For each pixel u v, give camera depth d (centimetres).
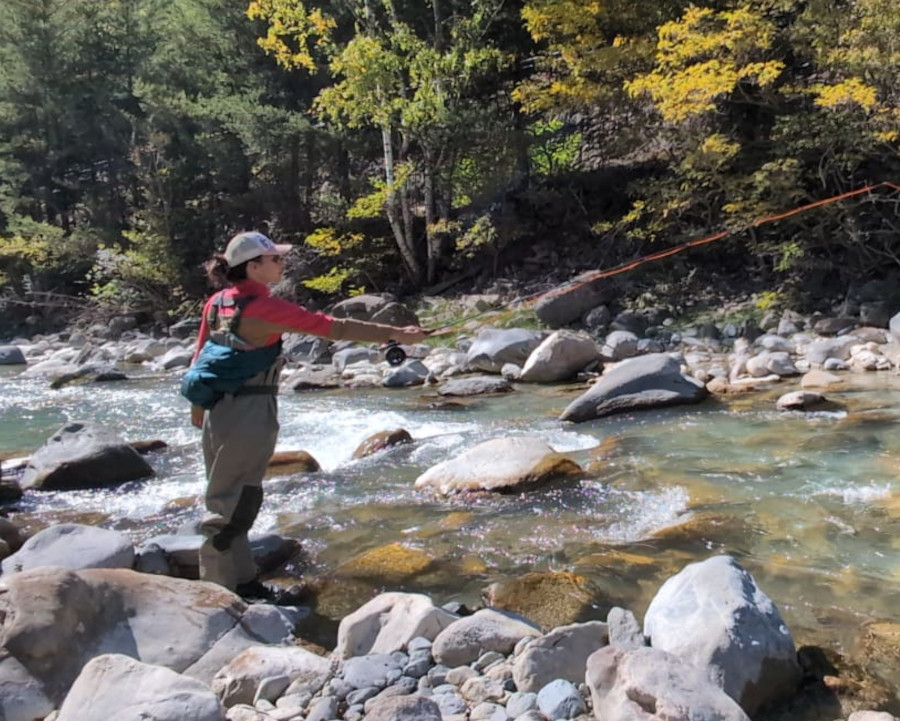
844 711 264
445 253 1592
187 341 1521
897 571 369
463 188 1495
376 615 319
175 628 310
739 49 1073
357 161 1775
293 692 278
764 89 1136
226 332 353
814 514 444
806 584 358
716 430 642
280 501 515
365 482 551
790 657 279
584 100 1302
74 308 1977
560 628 289
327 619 350
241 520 363
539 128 1562
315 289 1576
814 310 1148
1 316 2033
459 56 1362
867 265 1180
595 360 1005
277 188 1772
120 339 1711
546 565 396
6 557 414
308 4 1588
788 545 404
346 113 1440
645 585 364
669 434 638
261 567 407
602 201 1523
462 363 1073
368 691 272
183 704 235
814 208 1138
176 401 945
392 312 1312
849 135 1051
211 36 1806
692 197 1238
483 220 1431
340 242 1528
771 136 1146
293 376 1064
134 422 822
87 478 578
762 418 674
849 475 508
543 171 1605
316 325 354
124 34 2147
